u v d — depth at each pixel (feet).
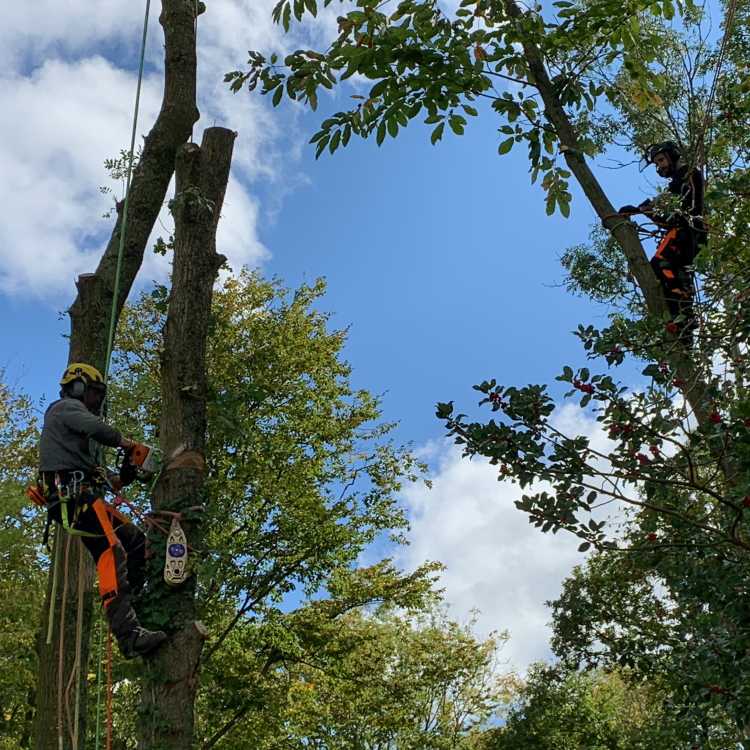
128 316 67.51
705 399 20.15
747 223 22.80
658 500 20.51
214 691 63.05
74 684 20.57
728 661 22.82
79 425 18.93
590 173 24.86
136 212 25.73
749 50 35.32
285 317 70.79
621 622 63.72
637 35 27.55
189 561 19.31
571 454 20.03
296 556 64.03
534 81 26.63
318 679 67.97
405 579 69.05
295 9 26.66
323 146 28.22
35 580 59.57
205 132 22.88
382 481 67.51
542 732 91.35
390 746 86.79
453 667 84.48
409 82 27.14
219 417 23.52
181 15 26.63
